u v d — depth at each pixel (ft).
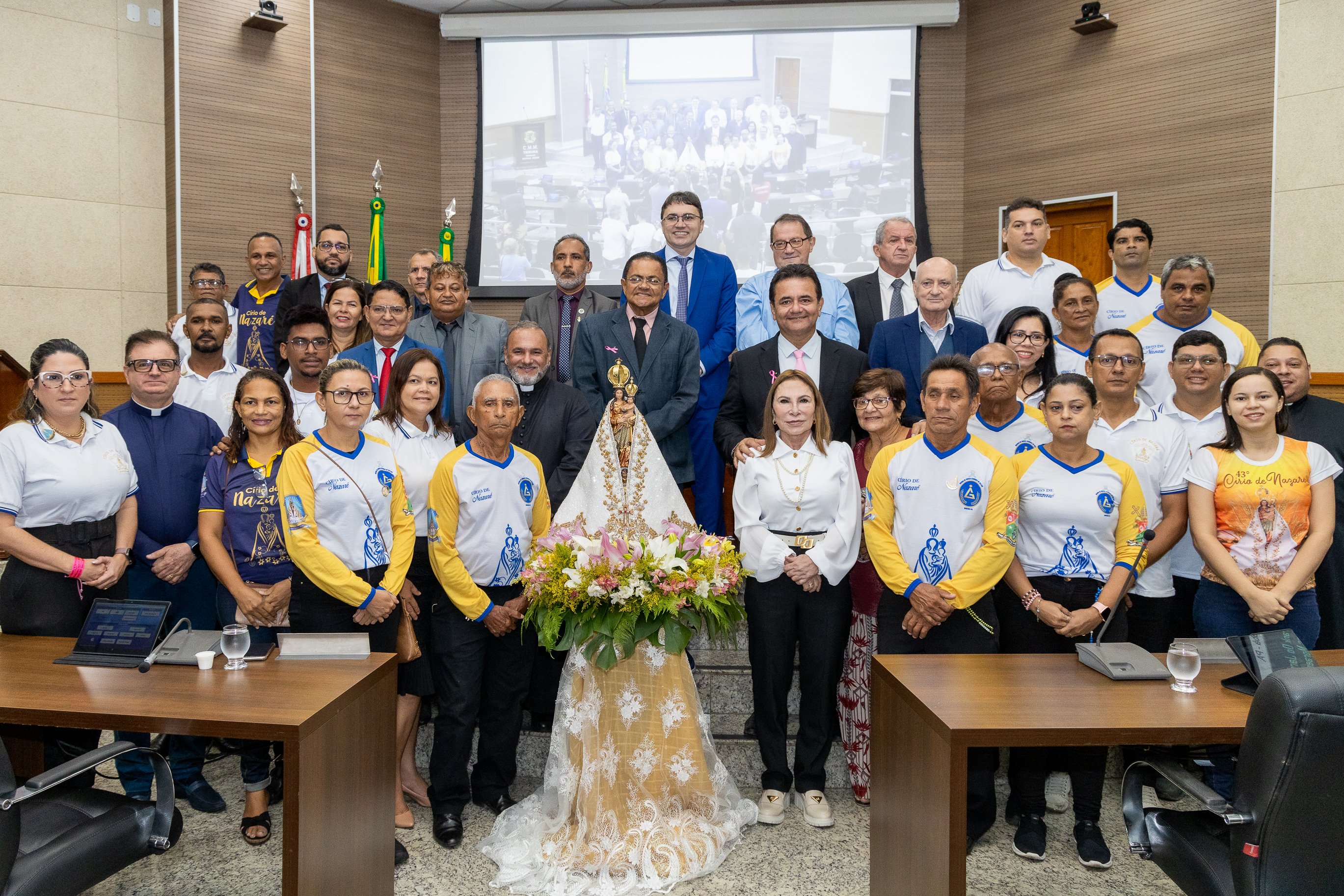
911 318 11.87
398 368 10.11
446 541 9.33
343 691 7.04
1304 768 5.17
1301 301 19.53
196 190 22.04
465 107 25.98
